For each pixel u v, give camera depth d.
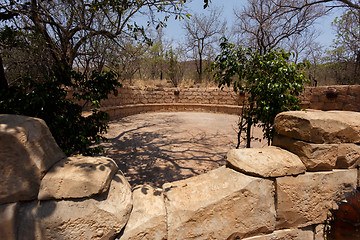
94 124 2.40
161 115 11.98
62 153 1.35
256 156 1.51
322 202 1.57
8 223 0.96
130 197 1.29
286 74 2.35
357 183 1.69
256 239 1.44
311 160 1.48
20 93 1.79
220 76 2.97
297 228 1.56
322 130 1.47
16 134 0.99
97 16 3.60
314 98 8.71
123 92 11.48
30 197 1.04
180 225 1.27
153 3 3.25
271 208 1.44
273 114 2.50
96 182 1.09
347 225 1.44
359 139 1.62
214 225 1.33
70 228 1.05
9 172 0.98
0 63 1.82
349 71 11.50
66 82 2.23
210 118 10.72
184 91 14.36
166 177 3.33
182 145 5.32
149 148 5.00
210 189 1.42
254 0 10.08
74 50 4.38
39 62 3.71
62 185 1.05
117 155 4.44
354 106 7.45
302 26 9.29
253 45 10.67
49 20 3.93
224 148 5.09
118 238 1.16
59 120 1.96
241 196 1.37
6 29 3.14
